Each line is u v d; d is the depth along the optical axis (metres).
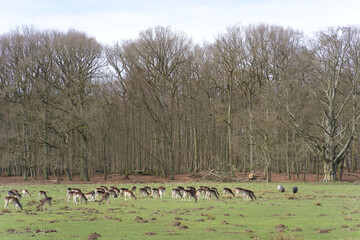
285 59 67.00
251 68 71.25
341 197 33.44
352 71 57.25
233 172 63.62
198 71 77.62
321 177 66.94
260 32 67.06
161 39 66.81
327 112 60.84
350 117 57.53
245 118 59.38
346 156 61.66
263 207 26.39
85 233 16.89
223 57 66.62
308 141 56.78
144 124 84.44
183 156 88.50
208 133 85.06
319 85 61.56
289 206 26.97
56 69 61.31
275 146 60.41
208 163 80.19
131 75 67.00
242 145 66.25
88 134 63.22
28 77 62.56
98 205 27.55
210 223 19.78
